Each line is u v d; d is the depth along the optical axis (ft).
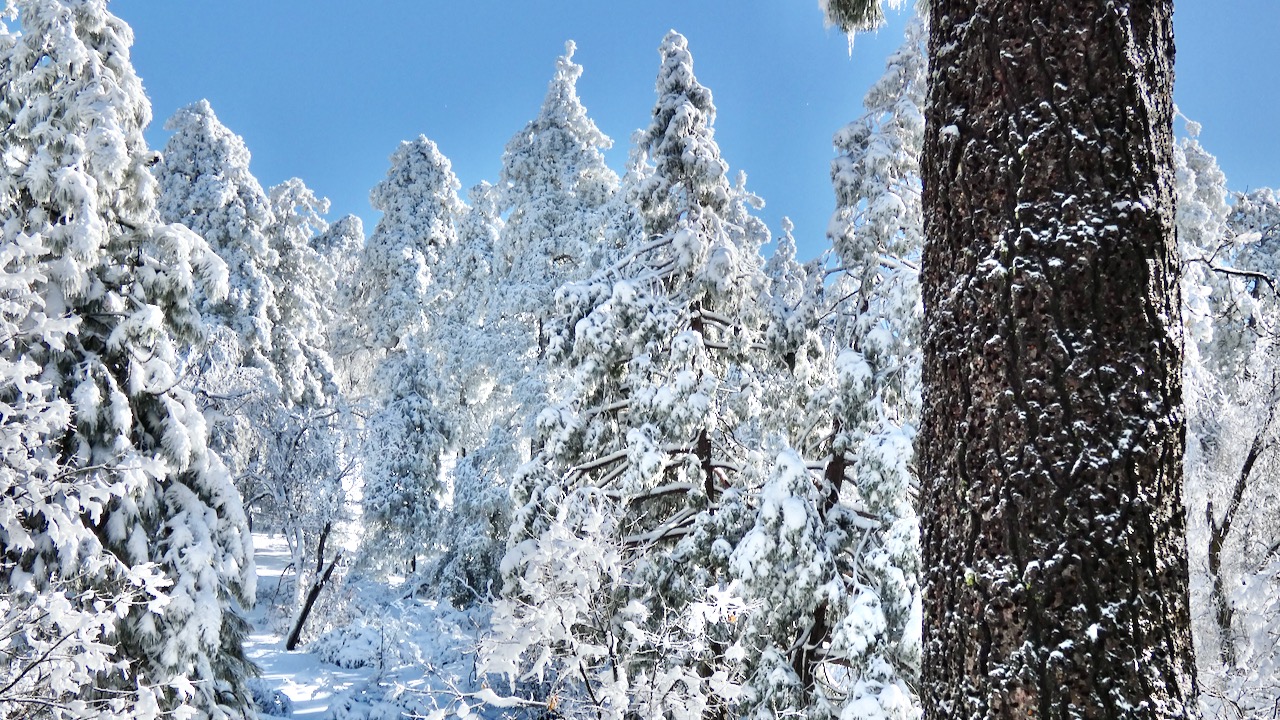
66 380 36.11
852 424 41.81
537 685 40.40
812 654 39.68
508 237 100.94
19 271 24.90
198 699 38.19
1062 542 8.05
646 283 51.29
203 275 41.88
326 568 86.79
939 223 9.63
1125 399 8.21
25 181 36.45
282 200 128.77
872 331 41.42
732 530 42.60
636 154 75.66
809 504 39.81
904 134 44.21
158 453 38.81
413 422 102.94
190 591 37.93
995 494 8.50
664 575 42.73
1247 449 41.52
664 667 33.78
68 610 22.98
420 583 96.22
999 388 8.62
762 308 50.14
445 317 115.03
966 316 9.04
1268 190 105.40
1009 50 9.05
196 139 106.52
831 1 17.03
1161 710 7.70
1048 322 8.43
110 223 39.75
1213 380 42.04
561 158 99.50
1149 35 9.05
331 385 115.96
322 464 86.33
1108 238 8.39
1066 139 8.62
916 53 44.78
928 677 9.16
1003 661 8.20
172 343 42.27
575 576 31.01
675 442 45.37
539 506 46.14
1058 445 8.21
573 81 102.47
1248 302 38.24
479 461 89.10
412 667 70.95
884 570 37.11
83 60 37.86
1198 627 38.73
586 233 93.40
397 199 134.41
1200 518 40.65
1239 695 30.58
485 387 106.73
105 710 24.81
